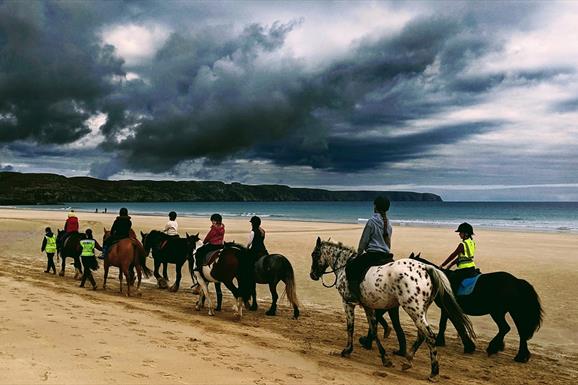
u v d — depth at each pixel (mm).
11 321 7844
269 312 11484
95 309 9922
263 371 6395
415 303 6852
